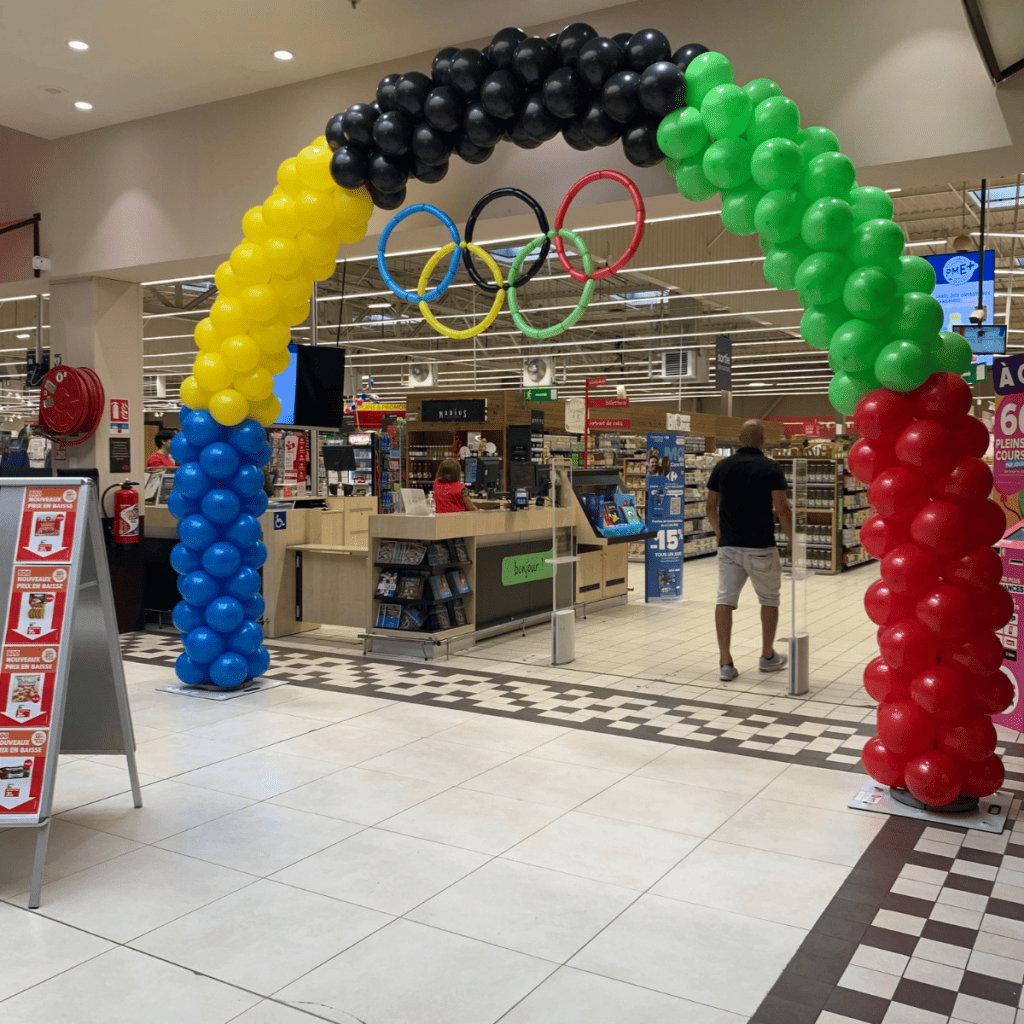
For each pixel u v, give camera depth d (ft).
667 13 17.13
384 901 9.21
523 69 13.71
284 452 26.86
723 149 12.65
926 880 9.76
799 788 12.71
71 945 8.33
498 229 19.74
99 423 24.36
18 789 9.34
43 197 24.71
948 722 11.60
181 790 12.51
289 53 19.70
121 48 19.34
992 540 11.70
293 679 19.31
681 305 65.21
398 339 74.28
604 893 9.41
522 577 25.41
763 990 7.62
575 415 42.93
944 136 14.93
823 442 44.29
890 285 11.77
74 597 9.97
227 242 22.07
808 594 34.76
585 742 14.85
